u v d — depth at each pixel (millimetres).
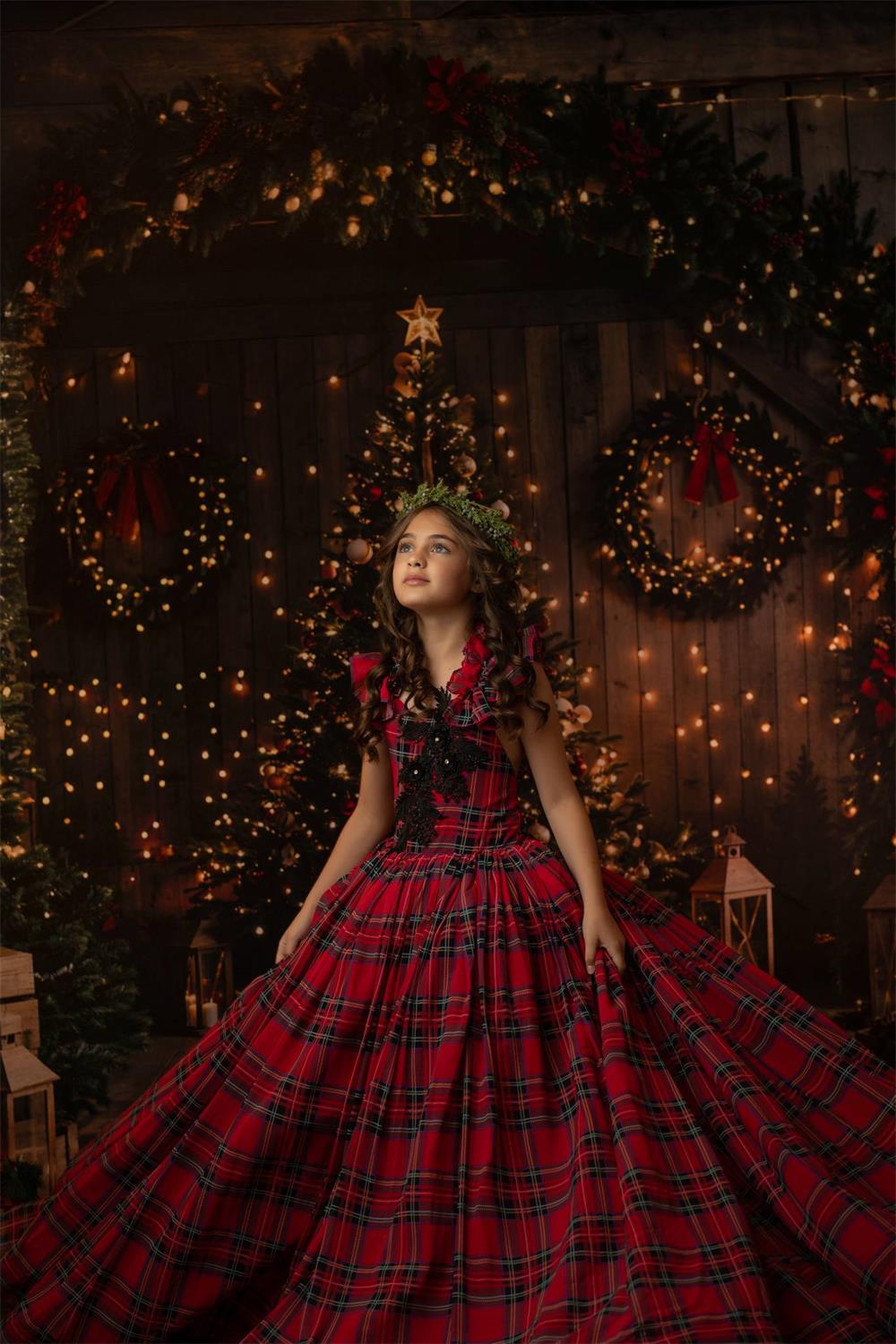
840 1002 3965
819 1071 1839
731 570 4320
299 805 3641
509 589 2037
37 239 3592
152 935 4391
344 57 3510
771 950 3791
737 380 4391
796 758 4398
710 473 4422
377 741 2076
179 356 4477
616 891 2018
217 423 4484
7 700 3438
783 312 3846
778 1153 1633
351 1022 1780
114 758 4441
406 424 3574
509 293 4488
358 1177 1678
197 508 4383
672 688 4453
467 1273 1562
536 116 3576
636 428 4328
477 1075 1713
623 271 4438
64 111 3682
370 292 4496
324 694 3578
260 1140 1702
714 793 4418
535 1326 1481
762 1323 1439
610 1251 1532
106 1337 1667
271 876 3697
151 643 4461
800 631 4398
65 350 4414
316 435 4508
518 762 2049
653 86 3824
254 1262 1676
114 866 4395
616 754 4453
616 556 4379
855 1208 1571
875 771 4168
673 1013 1793
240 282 4473
